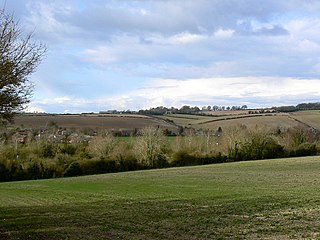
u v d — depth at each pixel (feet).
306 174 156.87
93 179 175.22
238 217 59.41
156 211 71.41
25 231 52.90
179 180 152.87
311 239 41.16
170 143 237.86
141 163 225.35
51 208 85.05
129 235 48.47
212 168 202.80
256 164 213.66
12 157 203.00
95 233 50.47
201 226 52.90
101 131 234.17
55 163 208.54
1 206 94.89
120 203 90.38
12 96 48.19
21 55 48.19
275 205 72.13
